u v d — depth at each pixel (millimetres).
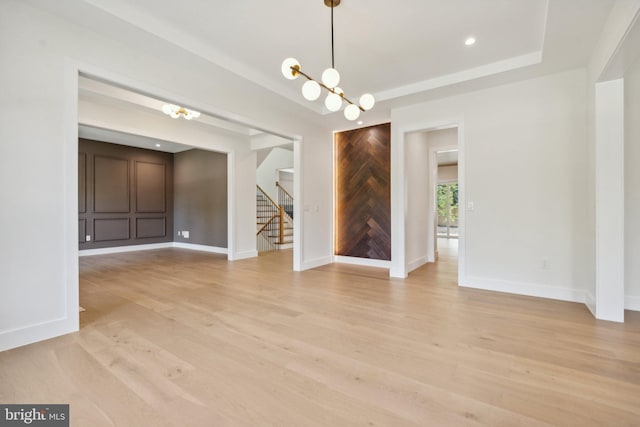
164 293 3789
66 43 2521
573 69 3383
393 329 2648
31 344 2328
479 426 1458
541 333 2551
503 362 2072
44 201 2424
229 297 3621
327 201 5891
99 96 4125
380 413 1557
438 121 4258
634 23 2016
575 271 3408
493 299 3514
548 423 1478
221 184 7367
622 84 2771
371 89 4230
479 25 2771
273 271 5156
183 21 2756
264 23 2771
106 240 7219
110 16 2477
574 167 3396
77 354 2174
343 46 3150
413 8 2537
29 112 2348
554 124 3498
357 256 5848
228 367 2006
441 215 10656
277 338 2461
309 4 2500
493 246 3895
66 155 2529
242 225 6562
